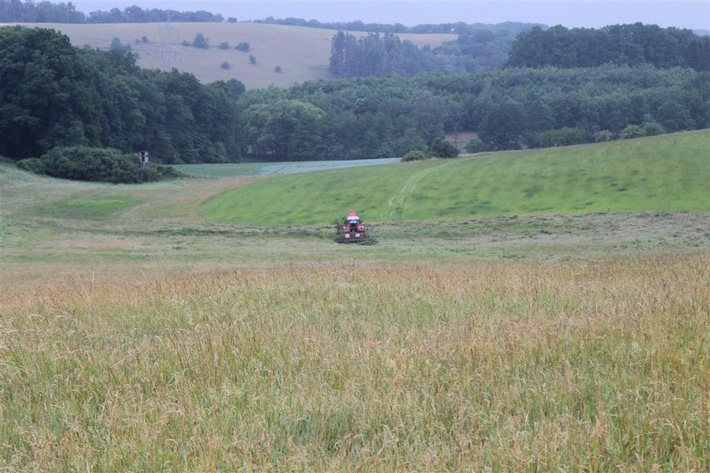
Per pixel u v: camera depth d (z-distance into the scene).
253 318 26.81
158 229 114.19
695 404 15.68
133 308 29.94
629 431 14.75
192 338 22.94
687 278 33.94
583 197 118.38
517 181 130.88
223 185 157.00
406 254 83.88
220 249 93.31
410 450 14.41
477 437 14.87
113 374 19.73
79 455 14.42
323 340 22.72
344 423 16.09
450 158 168.88
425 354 20.25
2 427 16.64
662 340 20.30
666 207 108.31
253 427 15.61
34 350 22.19
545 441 14.11
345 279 38.72
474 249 88.06
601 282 34.94
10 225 112.69
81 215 128.38
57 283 51.72
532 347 20.52
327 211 126.31
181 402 17.28
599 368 18.83
